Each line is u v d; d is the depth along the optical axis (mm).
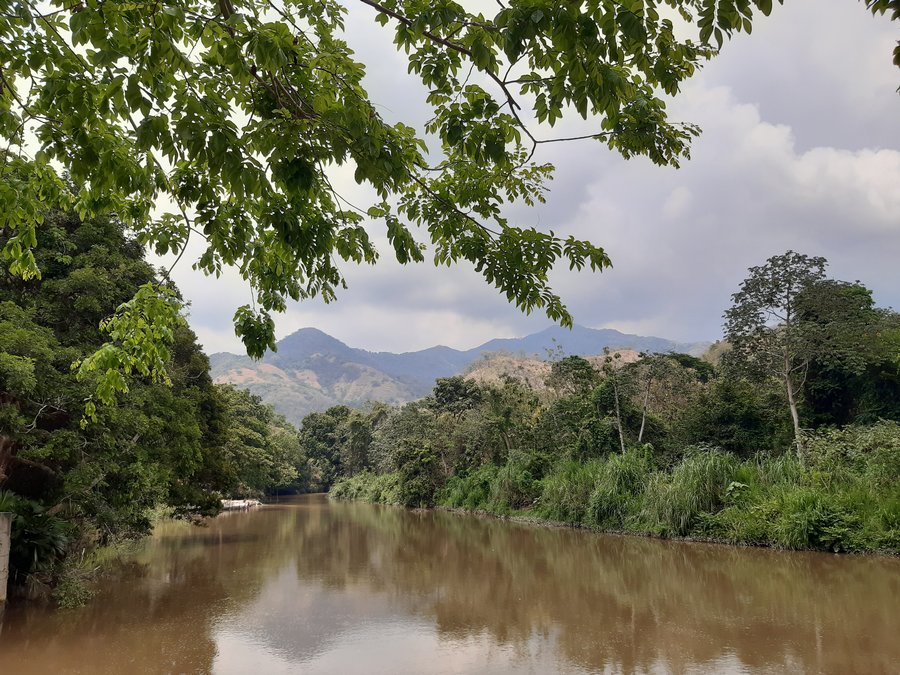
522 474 29484
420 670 7980
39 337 11117
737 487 19031
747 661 8055
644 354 28438
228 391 34250
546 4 2465
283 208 3602
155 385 15195
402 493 41938
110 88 2678
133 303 4898
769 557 15773
